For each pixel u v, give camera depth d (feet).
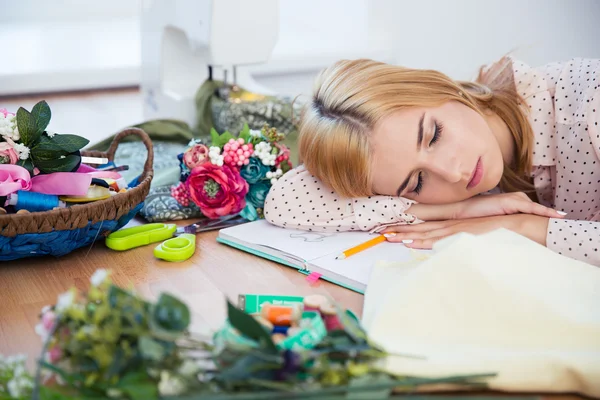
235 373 2.07
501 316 2.57
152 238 3.87
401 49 8.97
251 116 5.73
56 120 8.24
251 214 4.18
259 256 3.70
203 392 2.10
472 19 7.72
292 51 8.92
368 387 2.13
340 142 3.73
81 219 3.42
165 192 4.48
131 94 9.57
